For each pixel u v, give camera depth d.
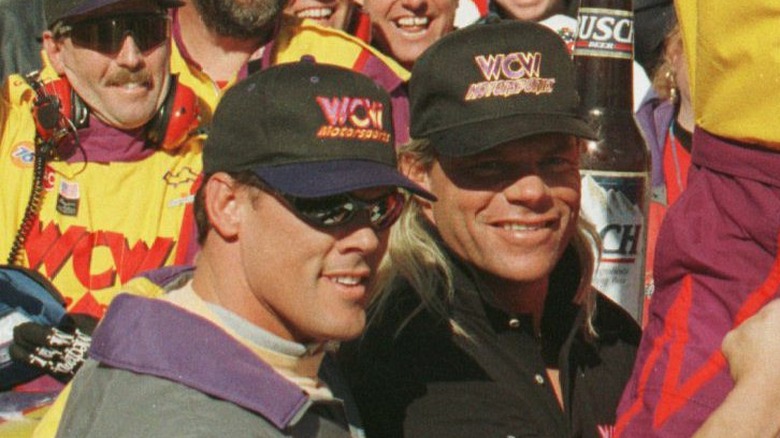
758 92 4.64
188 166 7.33
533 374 5.33
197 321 4.35
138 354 4.29
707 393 4.86
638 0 9.66
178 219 7.23
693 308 4.95
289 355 4.55
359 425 4.91
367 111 4.51
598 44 6.23
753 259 4.84
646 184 6.30
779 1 4.54
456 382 5.21
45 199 7.11
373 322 5.29
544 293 5.45
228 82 8.20
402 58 9.04
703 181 4.98
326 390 4.71
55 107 7.11
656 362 4.98
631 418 5.02
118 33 7.15
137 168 7.26
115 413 4.23
